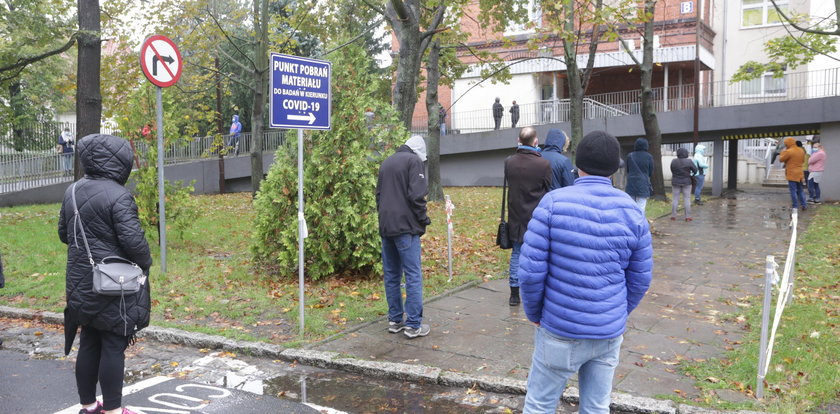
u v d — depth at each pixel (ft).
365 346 17.47
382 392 14.60
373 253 24.52
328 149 24.43
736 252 32.19
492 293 23.75
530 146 20.72
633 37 87.97
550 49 47.44
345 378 15.58
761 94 69.77
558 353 9.20
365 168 24.35
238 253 32.01
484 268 28.02
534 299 9.39
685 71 96.37
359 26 64.34
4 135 67.56
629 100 84.28
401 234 17.78
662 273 27.22
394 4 36.17
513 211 20.85
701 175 56.90
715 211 51.11
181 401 14.01
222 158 77.30
